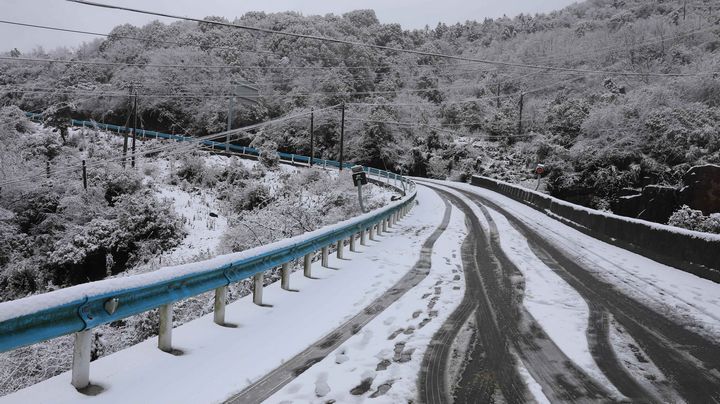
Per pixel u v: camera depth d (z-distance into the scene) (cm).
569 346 620
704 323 739
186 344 599
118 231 2731
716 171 2552
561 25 12069
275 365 541
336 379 502
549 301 852
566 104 5475
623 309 812
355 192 2892
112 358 538
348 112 6888
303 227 1825
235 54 8869
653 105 4469
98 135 5938
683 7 8738
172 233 2872
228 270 685
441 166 6419
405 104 7544
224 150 6144
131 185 3588
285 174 4425
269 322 702
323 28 10600
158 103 7600
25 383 821
